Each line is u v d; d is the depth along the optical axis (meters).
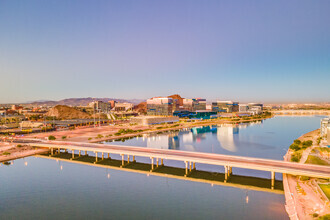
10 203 94.44
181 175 124.12
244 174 124.69
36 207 90.25
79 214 84.88
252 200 92.44
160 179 119.06
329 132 182.62
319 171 100.25
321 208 76.56
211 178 118.94
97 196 100.38
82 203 93.81
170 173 128.25
